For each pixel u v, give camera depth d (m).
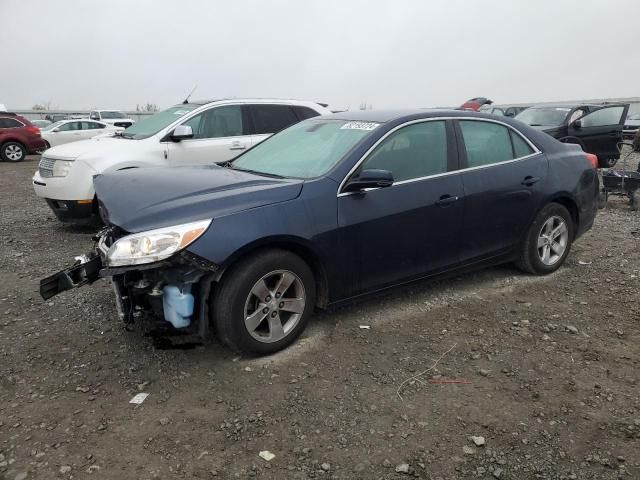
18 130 19.59
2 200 10.20
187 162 7.55
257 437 2.78
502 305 4.48
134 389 3.22
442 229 4.26
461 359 3.59
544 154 5.01
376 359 3.58
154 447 2.70
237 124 8.03
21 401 3.08
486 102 29.80
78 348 3.72
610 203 9.16
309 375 3.38
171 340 3.83
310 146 4.31
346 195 3.78
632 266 5.48
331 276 3.77
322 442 2.74
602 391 3.21
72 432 2.81
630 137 18.48
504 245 4.78
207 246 3.20
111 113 35.06
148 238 3.15
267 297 3.52
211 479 2.48
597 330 4.02
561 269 5.39
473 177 4.43
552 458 2.64
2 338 3.87
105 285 4.93
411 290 4.80
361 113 4.61
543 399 3.13
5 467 2.54
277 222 3.45
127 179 4.00
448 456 2.65
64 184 6.79
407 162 4.14
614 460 2.62
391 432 2.82
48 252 6.18
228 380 3.32
